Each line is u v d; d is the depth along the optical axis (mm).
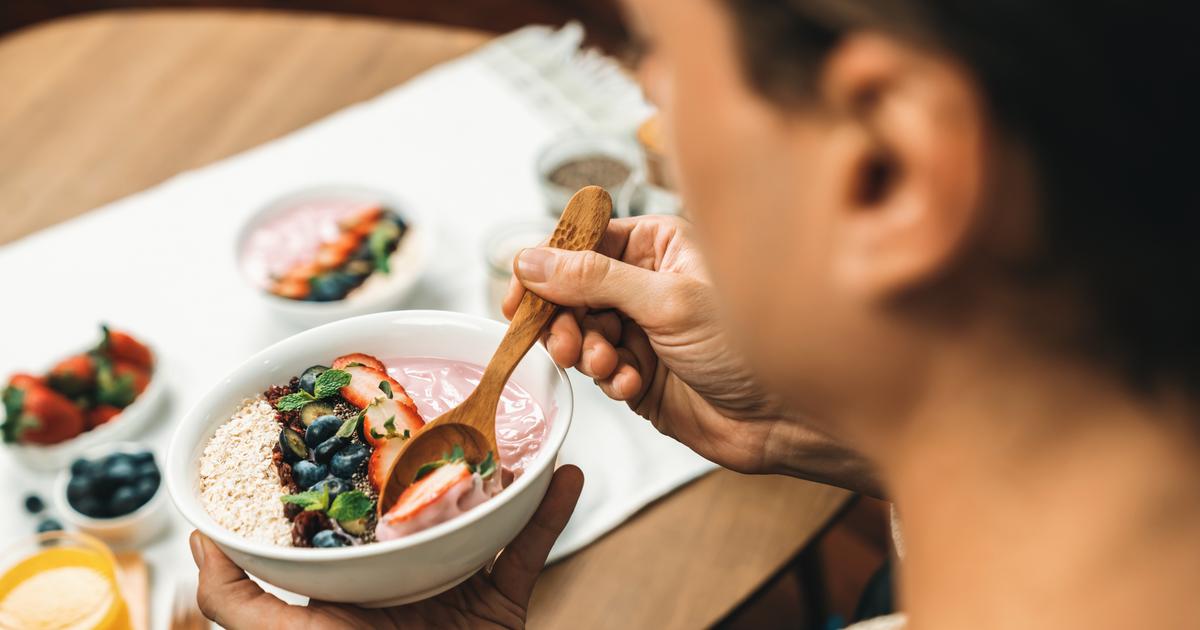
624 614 992
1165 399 332
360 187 1514
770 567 1028
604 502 1088
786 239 336
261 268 1418
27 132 1665
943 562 373
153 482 1168
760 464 987
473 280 1415
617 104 1687
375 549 653
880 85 296
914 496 384
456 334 845
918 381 358
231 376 805
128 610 1076
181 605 1031
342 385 801
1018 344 334
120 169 1611
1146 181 295
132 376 1283
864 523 1981
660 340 895
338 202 1515
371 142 1644
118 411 1274
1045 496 350
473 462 761
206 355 1335
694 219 372
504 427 803
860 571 1911
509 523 714
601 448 1148
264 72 1765
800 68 307
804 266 338
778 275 347
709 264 378
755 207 339
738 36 316
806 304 347
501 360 790
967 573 365
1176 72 282
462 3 3258
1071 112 286
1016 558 354
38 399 1227
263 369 818
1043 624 348
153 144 1648
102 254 1481
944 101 290
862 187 312
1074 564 343
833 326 349
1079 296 319
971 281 324
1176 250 304
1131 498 336
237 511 741
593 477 1116
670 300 860
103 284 1438
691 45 333
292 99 1721
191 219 1531
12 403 1226
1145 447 335
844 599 1868
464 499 704
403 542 655
